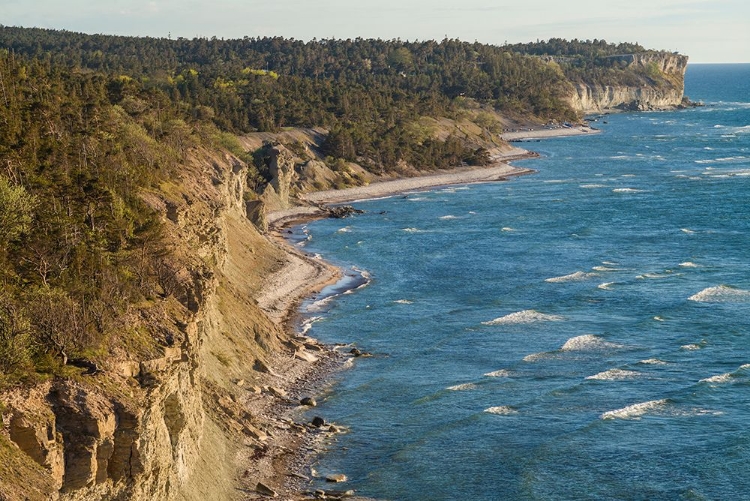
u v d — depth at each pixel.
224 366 67.75
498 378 73.00
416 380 72.69
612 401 67.56
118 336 43.81
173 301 54.38
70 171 69.88
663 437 61.09
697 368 74.19
